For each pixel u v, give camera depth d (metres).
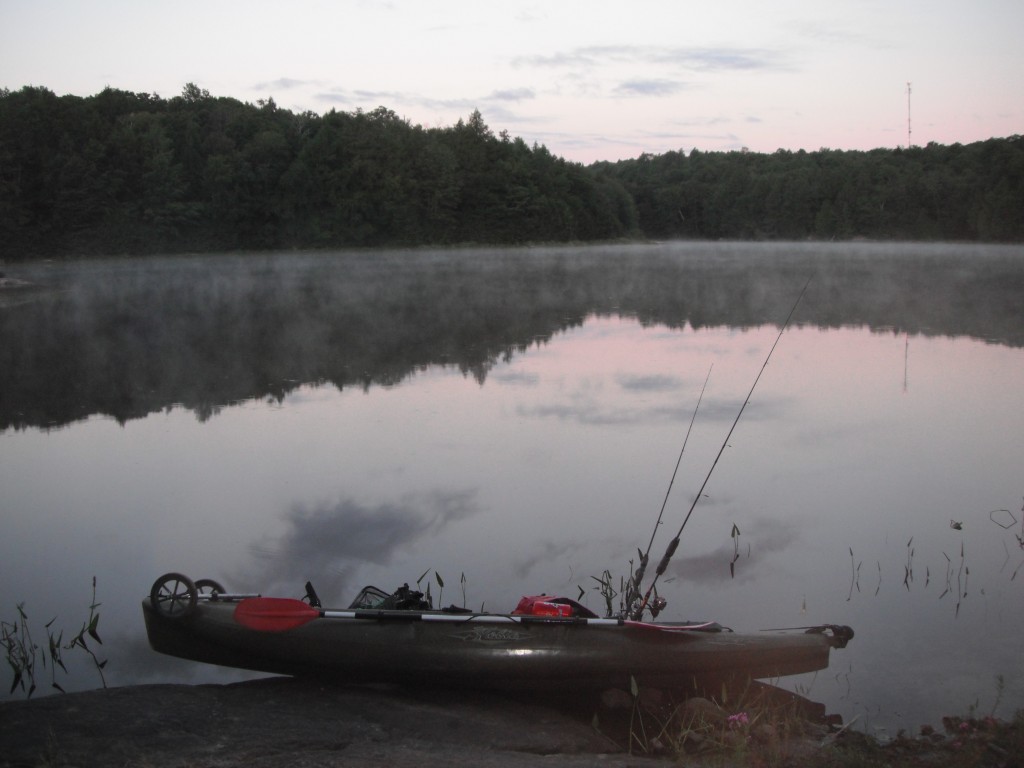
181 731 5.28
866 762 5.18
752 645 6.39
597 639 6.22
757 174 146.62
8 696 6.46
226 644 6.24
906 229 120.19
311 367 22.80
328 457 13.52
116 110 90.25
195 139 85.06
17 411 17.28
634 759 5.23
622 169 174.38
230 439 14.77
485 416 16.39
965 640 7.38
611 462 13.11
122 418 16.64
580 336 29.34
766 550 9.52
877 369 21.69
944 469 12.67
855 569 8.98
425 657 6.11
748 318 35.16
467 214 110.50
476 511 10.92
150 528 10.38
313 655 6.16
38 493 11.73
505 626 6.29
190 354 25.44
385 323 34.19
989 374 20.72
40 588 8.60
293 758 4.97
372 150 95.75
